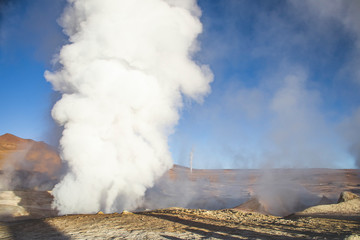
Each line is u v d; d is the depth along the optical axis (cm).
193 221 989
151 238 657
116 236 696
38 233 783
